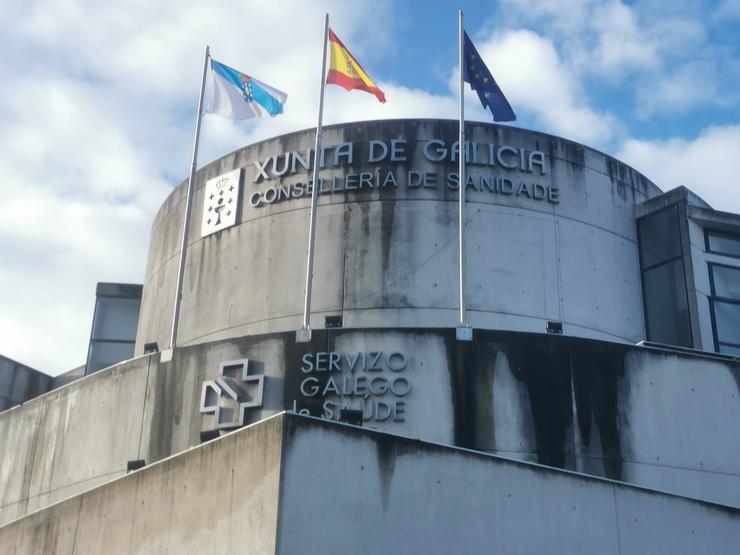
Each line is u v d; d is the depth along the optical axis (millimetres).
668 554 20047
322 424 18719
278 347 24812
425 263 27453
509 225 27984
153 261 32375
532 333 24359
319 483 18344
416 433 23531
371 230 27844
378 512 18578
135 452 25562
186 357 25719
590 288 28219
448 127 28734
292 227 28453
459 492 19188
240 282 28594
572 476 20016
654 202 29906
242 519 18344
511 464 19703
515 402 23719
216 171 30344
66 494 26734
